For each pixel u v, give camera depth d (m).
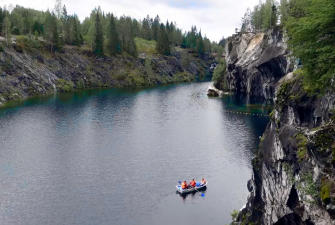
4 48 129.88
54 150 61.41
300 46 22.75
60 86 141.88
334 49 20.16
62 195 43.53
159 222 37.53
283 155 24.16
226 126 80.25
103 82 164.88
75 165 53.97
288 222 23.44
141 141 67.88
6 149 61.56
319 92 23.02
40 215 38.72
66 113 94.62
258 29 154.62
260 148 29.94
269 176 26.14
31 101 113.69
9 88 117.25
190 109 103.50
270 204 25.77
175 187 46.19
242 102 115.62
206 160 56.56
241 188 45.62
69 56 162.12
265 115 91.88
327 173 18.98
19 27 166.38
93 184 46.88
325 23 20.52
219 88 151.12
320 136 20.20
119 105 109.81
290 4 109.00
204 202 42.03
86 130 76.00
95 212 39.50
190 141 67.94
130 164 54.62
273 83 105.50
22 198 42.62
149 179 48.75
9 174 50.03
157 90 153.62
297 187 21.55
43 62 145.38
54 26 156.62
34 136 70.31
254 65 116.19
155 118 90.06
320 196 18.75
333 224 17.78
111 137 70.56
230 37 155.75
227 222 37.25
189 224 37.03
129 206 40.97
